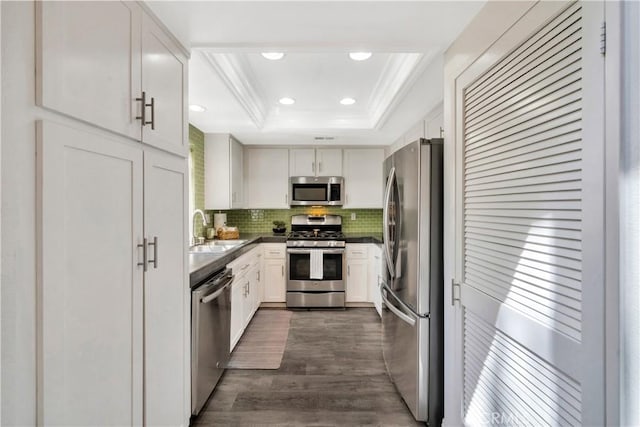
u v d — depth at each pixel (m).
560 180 0.96
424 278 1.89
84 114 0.95
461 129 1.58
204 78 2.29
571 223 0.92
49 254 0.83
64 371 0.89
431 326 1.90
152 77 1.36
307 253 4.24
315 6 1.40
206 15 1.45
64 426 0.89
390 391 2.32
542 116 1.04
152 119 1.33
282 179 4.61
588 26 0.85
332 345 3.11
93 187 1.00
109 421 1.09
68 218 0.90
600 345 0.82
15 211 0.76
